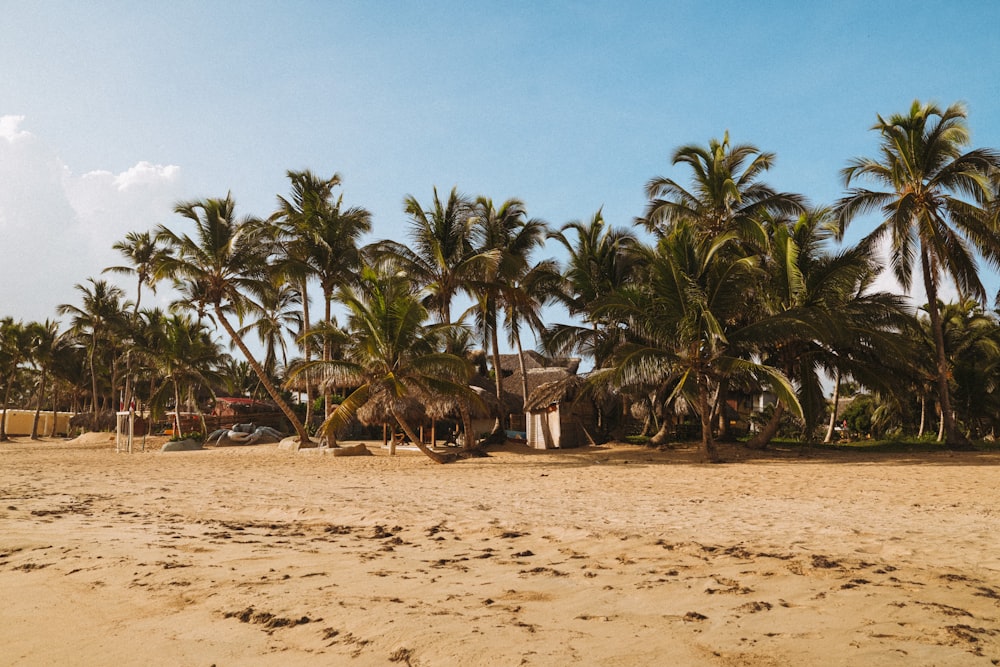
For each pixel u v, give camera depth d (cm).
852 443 2909
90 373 5706
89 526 831
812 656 347
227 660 365
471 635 386
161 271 2653
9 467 1973
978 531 793
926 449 2434
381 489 1341
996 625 403
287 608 452
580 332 2848
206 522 889
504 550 686
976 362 3366
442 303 2702
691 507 1048
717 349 2078
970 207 2325
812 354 2348
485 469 1852
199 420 4191
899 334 2369
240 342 2806
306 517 952
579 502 1116
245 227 2722
